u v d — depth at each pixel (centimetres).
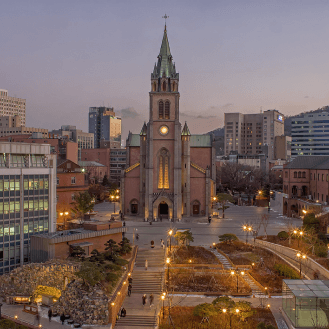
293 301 3409
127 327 3472
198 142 10238
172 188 8631
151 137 8600
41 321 3569
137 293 4247
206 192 9031
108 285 3825
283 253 5700
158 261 5169
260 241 6412
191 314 3650
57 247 4594
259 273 4828
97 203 12144
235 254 5584
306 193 9362
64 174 7781
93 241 4988
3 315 3731
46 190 5416
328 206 7525
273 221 8431
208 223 8225
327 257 5062
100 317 3462
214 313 3400
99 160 18638
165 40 8988
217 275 4694
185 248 5791
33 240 4753
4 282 4275
